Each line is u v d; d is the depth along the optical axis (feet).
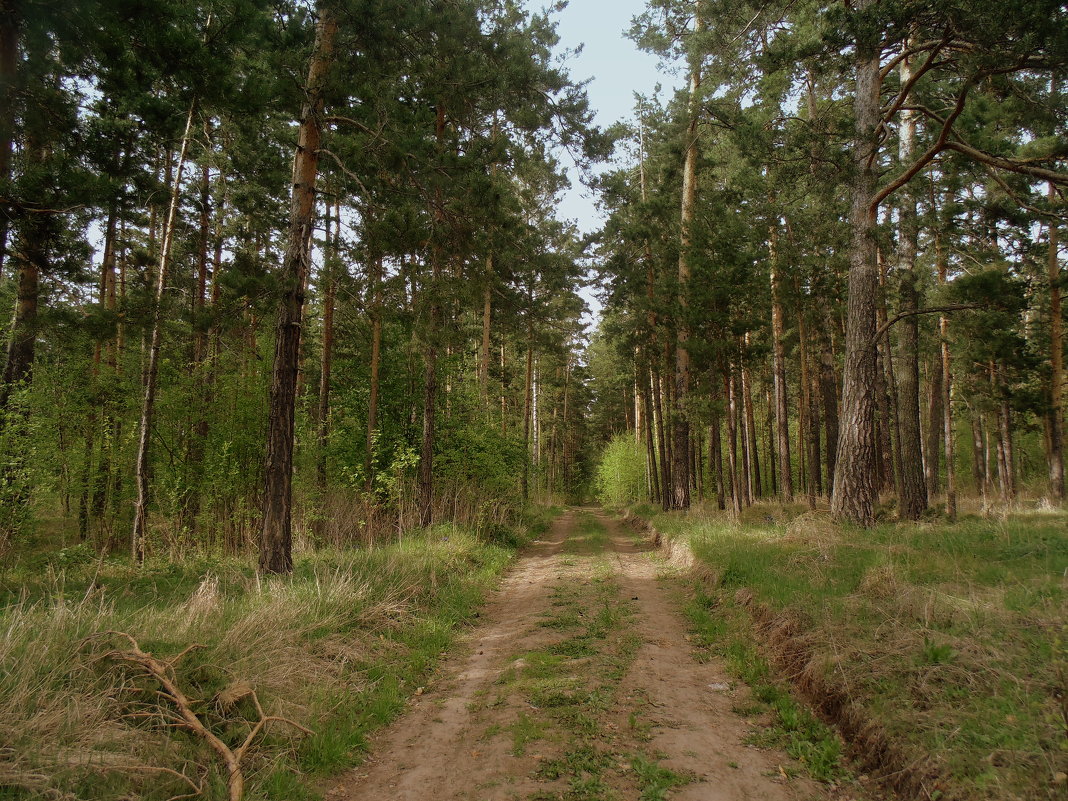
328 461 50.70
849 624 18.15
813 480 65.41
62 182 26.08
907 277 44.91
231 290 31.78
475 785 12.75
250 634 17.76
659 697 17.40
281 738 14.11
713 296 50.88
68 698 12.78
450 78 33.63
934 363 68.08
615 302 77.61
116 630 16.11
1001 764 10.46
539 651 21.98
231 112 31.60
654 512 79.10
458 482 54.65
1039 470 104.83
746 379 78.28
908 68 46.42
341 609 22.66
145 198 35.35
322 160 33.78
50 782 10.26
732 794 12.17
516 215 57.36
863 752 13.11
